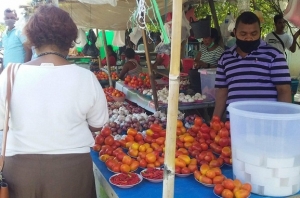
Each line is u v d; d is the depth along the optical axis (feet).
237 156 5.14
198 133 7.02
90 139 5.37
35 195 4.95
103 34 20.45
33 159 4.85
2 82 4.92
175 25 3.85
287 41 17.28
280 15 16.78
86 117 5.42
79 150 5.09
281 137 4.61
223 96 8.75
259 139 4.74
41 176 4.88
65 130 4.91
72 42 5.24
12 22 15.01
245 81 8.06
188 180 5.64
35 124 4.81
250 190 4.79
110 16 15.64
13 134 4.96
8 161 4.95
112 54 24.97
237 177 5.22
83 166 5.14
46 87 4.84
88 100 5.10
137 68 20.10
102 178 6.02
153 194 5.17
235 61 8.25
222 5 19.57
